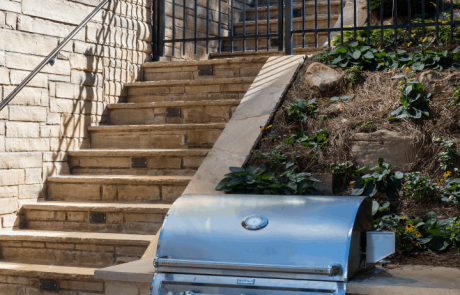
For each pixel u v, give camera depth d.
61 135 4.38
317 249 1.88
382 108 3.51
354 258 1.96
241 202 2.17
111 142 4.61
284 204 2.11
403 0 5.66
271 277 1.91
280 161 3.29
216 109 4.41
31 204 3.91
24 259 3.61
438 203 3.00
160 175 4.05
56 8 4.34
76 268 3.34
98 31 4.79
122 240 3.31
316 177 3.15
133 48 5.23
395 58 4.05
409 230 2.64
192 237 2.05
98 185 3.96
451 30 4.17
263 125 3.60
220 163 3.36
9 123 3.88
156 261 2.04
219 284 1.96
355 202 2.05
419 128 3.28
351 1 6.27
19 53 4.00
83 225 3.73
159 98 5.00
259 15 6.80
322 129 3.44
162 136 4.34
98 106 4.79
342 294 1.81
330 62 4.20
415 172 3.12
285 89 3.94
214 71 5.01
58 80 4.34
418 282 2.04
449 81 3.53
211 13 6.30
